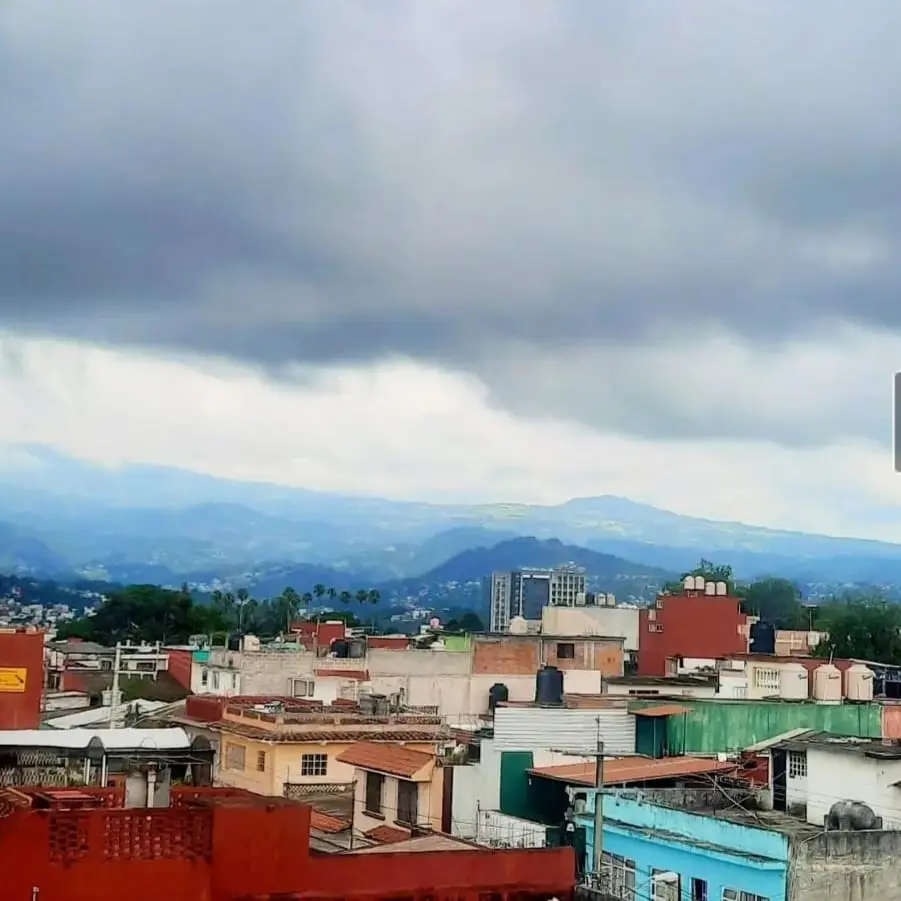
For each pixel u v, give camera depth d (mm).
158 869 24906
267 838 25875
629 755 50531
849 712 56812
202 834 25406
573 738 50906
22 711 66812
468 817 46312
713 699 60625
